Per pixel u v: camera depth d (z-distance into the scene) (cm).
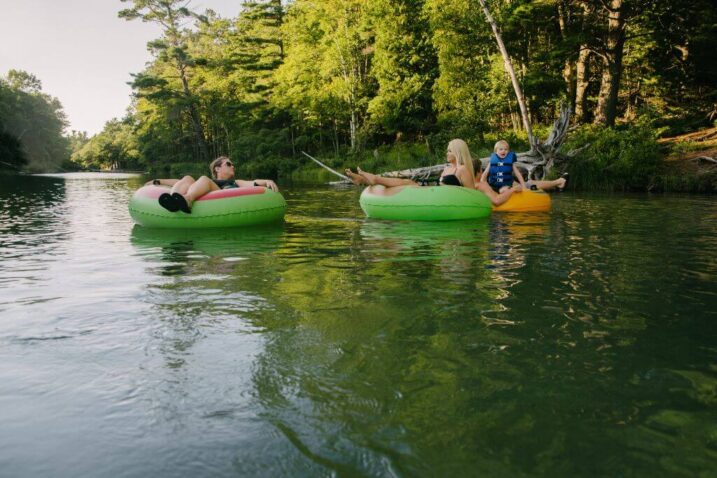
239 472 145
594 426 168
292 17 3694
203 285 366
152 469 147
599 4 1820
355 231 630
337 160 3014
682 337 251
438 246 516
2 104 5931
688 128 1850
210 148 5244
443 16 2138
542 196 834
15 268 432
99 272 414
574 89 2292
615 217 746
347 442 159
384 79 2861
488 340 247
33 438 164
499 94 2136
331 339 250
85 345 247
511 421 171
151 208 689
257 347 240
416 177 1464
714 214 783
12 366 222
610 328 265
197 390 196
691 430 166
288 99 3638
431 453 152
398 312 294
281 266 430
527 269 407
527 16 1977
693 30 1906
